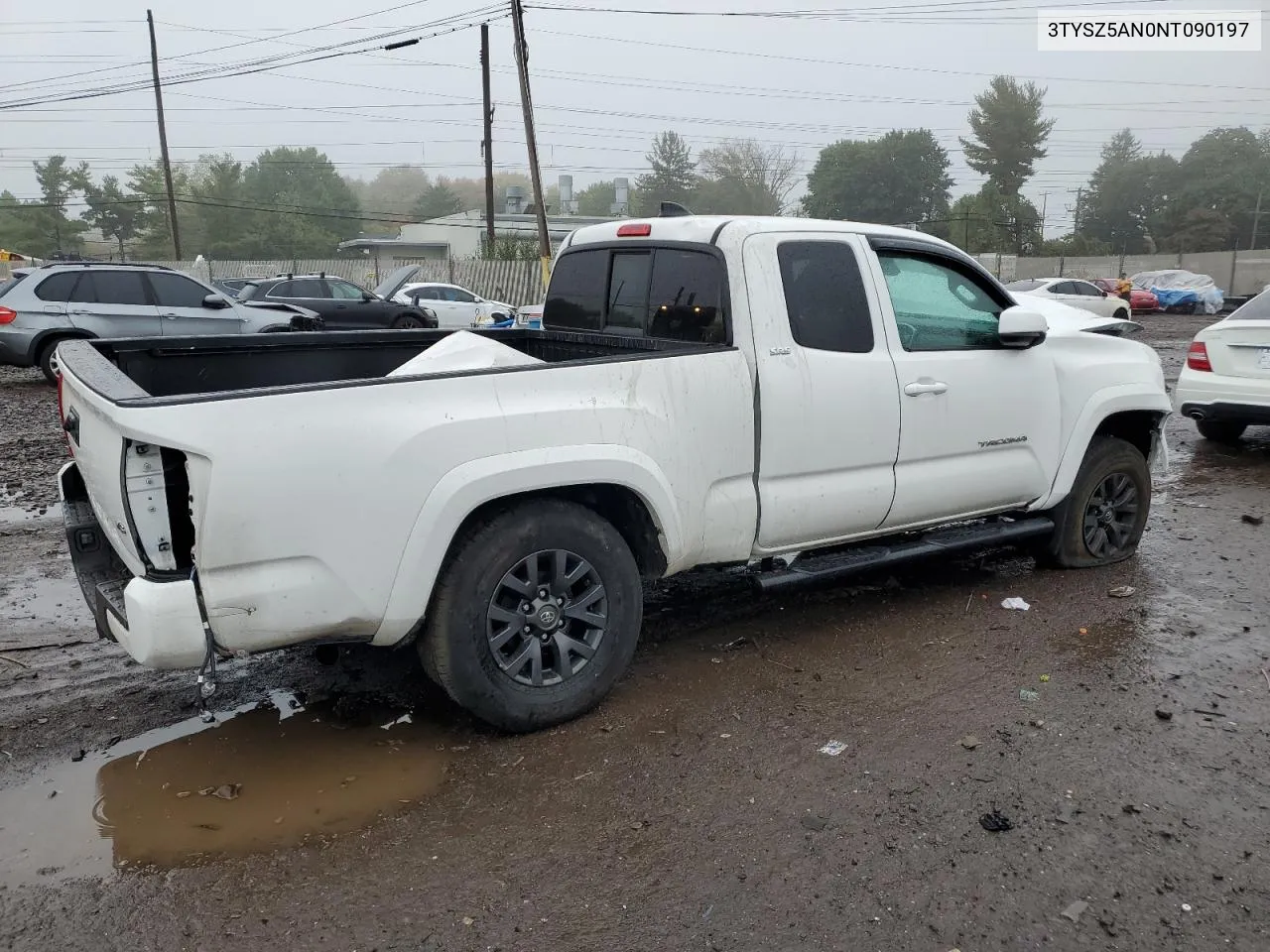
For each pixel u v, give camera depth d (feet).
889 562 14.94
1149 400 17.95
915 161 235.81
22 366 43.70
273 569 10.01
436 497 10.62
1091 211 269.85
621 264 15.39
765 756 11.41
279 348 15.25
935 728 12.07
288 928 8.55
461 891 9.05
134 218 249.14
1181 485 26.37
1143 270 155.53
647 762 11.30
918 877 9.19
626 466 11.84
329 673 13.82
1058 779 10.85
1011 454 16.28
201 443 9.42
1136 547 19.02
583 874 9.27
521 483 11.12
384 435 10.36
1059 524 17.85
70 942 8.37
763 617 15.94
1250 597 16.84
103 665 14.14
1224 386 29.22
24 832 9.95
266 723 12.35
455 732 12.09
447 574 11.13
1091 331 22.99
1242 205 238.07
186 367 14.58
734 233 13.30
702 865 9.39
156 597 9.61
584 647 12.19
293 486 9.89
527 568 11.60
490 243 109.70
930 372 14.88
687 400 12.48
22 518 22.59
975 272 16.02
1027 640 14.89
